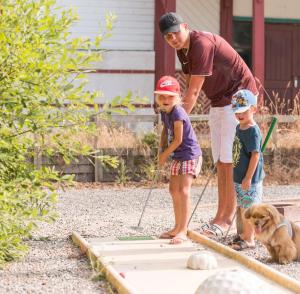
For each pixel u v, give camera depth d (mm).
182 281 9211
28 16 10055
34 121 9945
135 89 32406
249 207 10711
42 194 9984
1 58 9555
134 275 9531
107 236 12766
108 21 11328
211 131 12992
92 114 10266
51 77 9930
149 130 25844
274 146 24703
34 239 12406
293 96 36250
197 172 12125
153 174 23141
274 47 36094
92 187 22594
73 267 10188
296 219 13031
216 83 12727
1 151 10000
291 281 8906
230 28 34781
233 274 7551
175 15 12211
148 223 14414
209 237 12531
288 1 36156
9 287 8898
